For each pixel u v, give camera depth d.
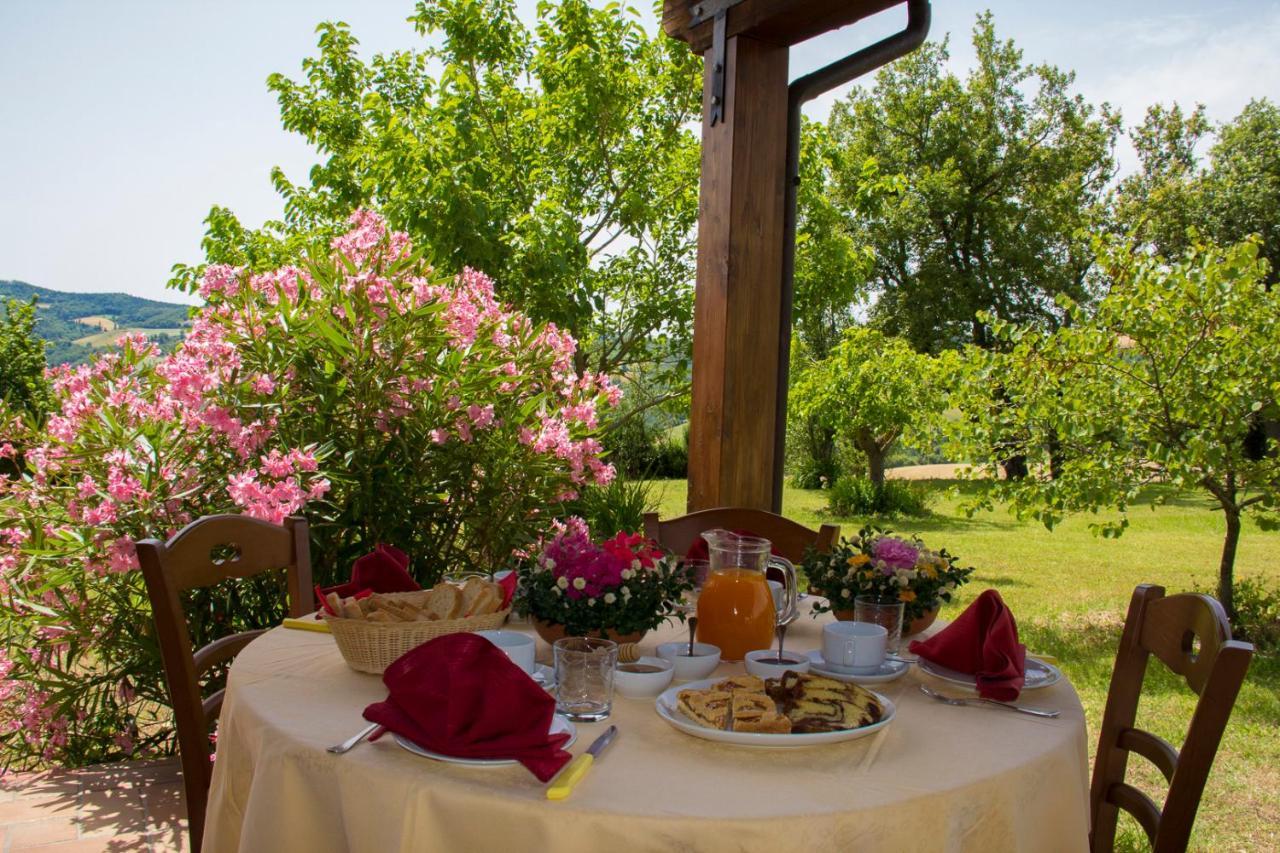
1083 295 21.64
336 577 3.58
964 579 1.98
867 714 1.33
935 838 1.12
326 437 3.58
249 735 1.39
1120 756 1.74
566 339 4.32
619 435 8.70
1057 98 22.88
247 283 3.65
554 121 7.38
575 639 1.42
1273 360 4.96
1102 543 10.02
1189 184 20.22
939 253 23.02
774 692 1.41
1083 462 5.44
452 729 1.18
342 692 1.50
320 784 1.23
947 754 1.27
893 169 22.95
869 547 2.02
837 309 8.05
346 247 3.96
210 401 3.39
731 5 3.00
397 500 3.62
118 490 3.16
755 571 1.78
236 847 1.44
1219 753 3.63
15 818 2.75
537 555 1.78
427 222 6.21
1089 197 22.78
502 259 6.46
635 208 7.32
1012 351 5.82
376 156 7.02
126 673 3.40
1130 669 1.74
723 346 3.05
